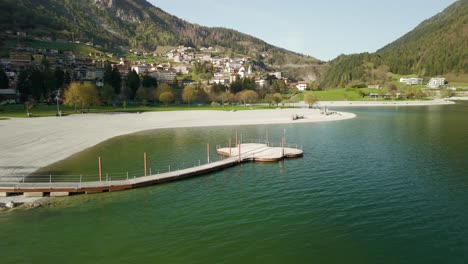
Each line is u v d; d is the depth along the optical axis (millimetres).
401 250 29109
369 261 27547
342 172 53844
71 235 32656
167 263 27484
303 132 101688
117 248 30031
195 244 30594
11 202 40156
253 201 41500
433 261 27328
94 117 135875
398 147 73750
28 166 56906
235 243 30672
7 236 32469
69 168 56562
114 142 83312
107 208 39781
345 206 39156
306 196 42875
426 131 99438
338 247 29797
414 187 45500
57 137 86438
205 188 47281
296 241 30953
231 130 107562
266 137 92500
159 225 34812
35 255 28875
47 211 38812
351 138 88250
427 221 34625
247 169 57781
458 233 31859
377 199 41219
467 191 43531
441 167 55656
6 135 85938
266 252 29062
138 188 47406
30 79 172125
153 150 73312
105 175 52625
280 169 57125
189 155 68500
